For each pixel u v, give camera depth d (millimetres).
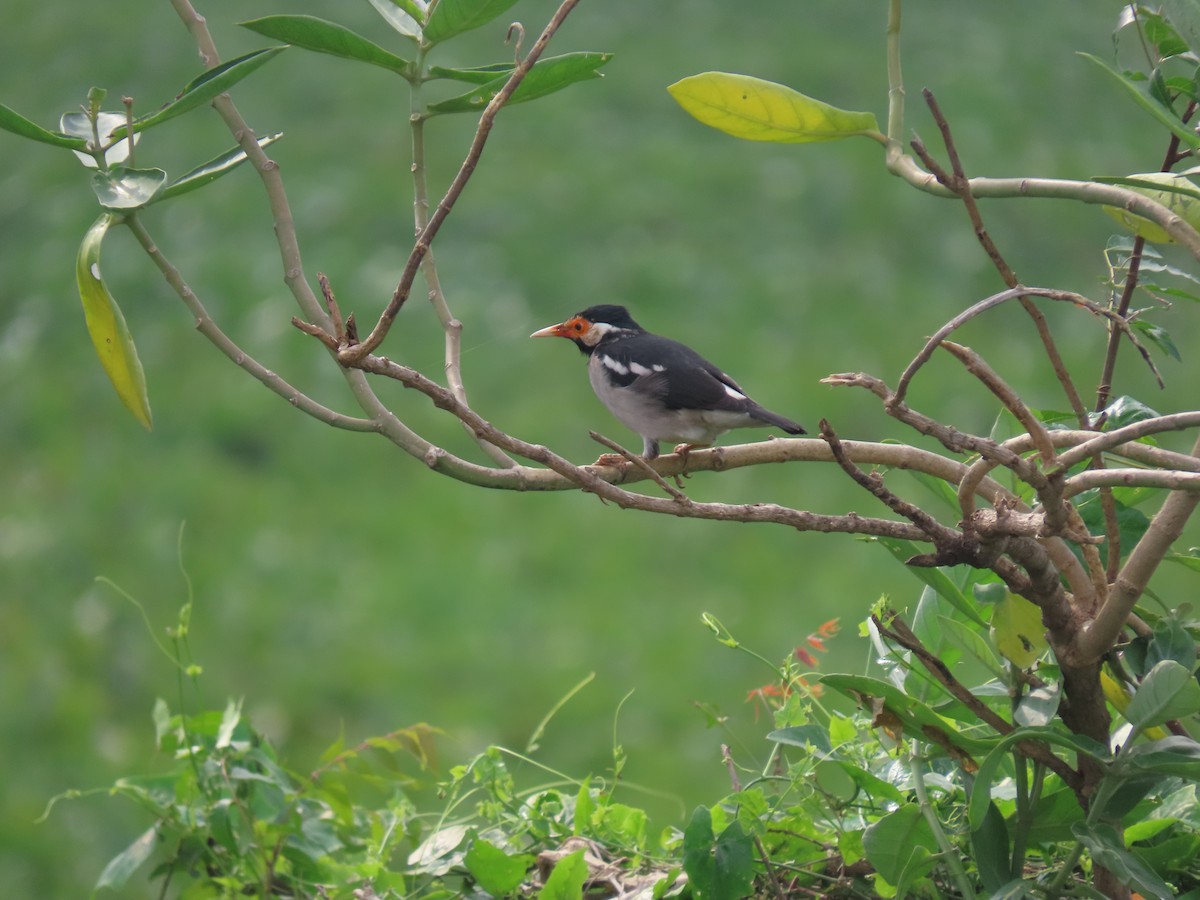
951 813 3982
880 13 26172
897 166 4008
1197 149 3350
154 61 24109
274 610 13766
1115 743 3723
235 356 3789
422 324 18078
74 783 11242
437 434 16422
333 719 12234
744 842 3775
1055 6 27500
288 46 3955
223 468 16125
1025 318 19016
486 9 3930
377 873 4336
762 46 24734
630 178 21078
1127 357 18109
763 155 21953
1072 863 3562
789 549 14508
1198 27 3332
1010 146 22406
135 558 14625
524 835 4652
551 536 14922
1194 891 3719
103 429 16844
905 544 3771
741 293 18812
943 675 3633
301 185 20875
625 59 24281
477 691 12578
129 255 19969
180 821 4715
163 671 12875
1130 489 4195
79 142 3783
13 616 13500
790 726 4121
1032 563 3363
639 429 7508
